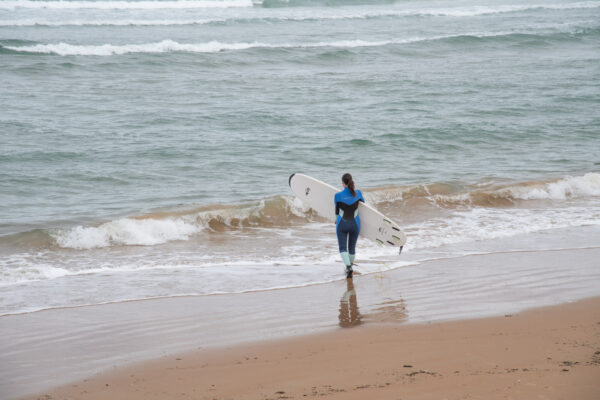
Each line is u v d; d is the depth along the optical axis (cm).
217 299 2219
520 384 1295
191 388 1423
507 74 9375
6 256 2769
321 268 2639
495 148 5362
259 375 1488
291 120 6234
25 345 1773
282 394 1341
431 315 1969
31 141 5128
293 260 2761
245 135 5600
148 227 3147
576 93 7819
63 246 2953
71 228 3064
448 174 4472
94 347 1752
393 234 2664
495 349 1587
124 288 2350
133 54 9906
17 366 1614
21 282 2417
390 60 10581
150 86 7888
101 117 6134
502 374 1373
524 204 3844
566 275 2434
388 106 7025
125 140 5294
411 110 6825
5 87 7406
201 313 2059
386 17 16612
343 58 10519
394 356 1578
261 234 3222
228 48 10850
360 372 1462
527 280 2377
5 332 1881
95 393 1427
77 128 5656
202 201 3712
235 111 6569
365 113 6644
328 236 3191
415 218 3512
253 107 6800
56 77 8181
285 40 12119
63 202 3684
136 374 1538
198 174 4375
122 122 5959
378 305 2116
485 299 2138
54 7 16362
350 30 13862
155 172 4403
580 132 5950
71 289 2336
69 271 2570
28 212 3466
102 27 13375
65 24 13525
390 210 3656
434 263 2678
